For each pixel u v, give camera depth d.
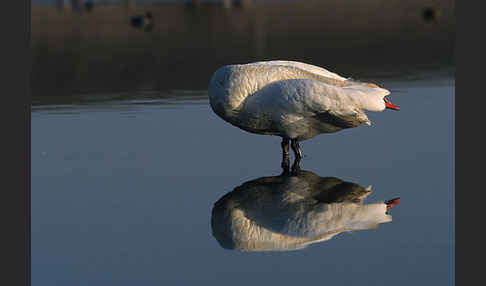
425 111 16.05
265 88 12.67
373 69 23.20
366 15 46.41
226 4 64.38
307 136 13.12
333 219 9.58
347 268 7.96
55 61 28.80
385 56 26.45
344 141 13.96
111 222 9.72
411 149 13.07
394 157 12.62
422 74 21.56
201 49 30.88
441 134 13.97
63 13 59.22
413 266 7.97
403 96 17.86
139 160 12.96
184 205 10.36
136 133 15.06
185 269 8.04
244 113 12.78
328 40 32.44
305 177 11.67
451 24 37.62
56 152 13.59
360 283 7.53
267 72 12.80
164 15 54.53
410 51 27.58
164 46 32.91
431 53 26.67
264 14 51.38
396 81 20.42
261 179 11.62
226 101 12.67
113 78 23.48
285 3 62.88
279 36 35.09
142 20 45.62
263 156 13.16
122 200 10.68
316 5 58.59
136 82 22.45
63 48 33.62
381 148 13.26
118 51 31.62
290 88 12.40
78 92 20.81
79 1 67.19
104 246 8.82
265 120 12.76
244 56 27.77
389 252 8.38
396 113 15.98
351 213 9.80
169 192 11.01
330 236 8.97
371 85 13.13
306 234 9.06
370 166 12.14
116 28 43.97
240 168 12.35
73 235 9.23
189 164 12.66
